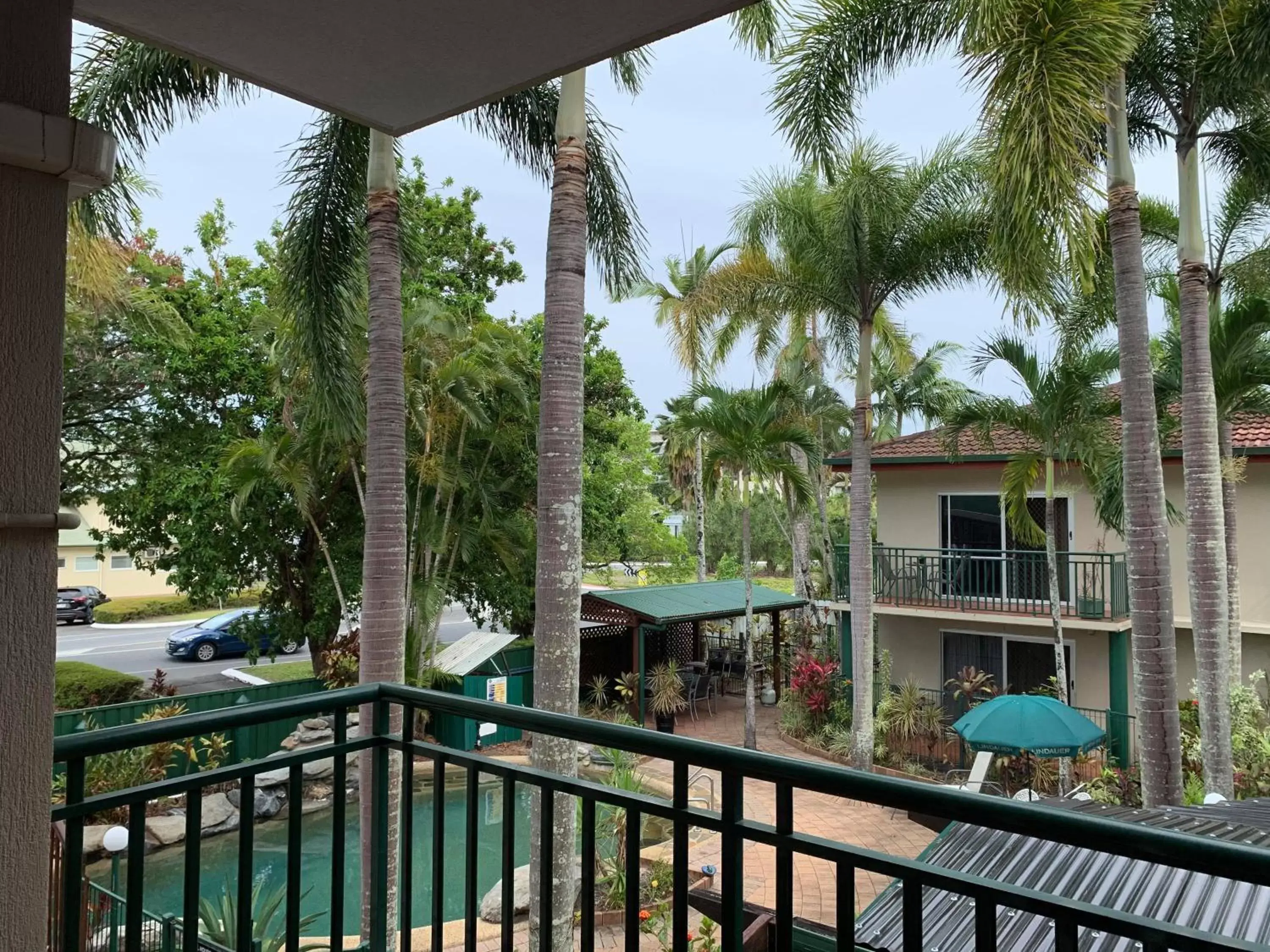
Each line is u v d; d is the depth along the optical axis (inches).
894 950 167.3
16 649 49.5
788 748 630.5
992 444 610.9
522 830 459.2
